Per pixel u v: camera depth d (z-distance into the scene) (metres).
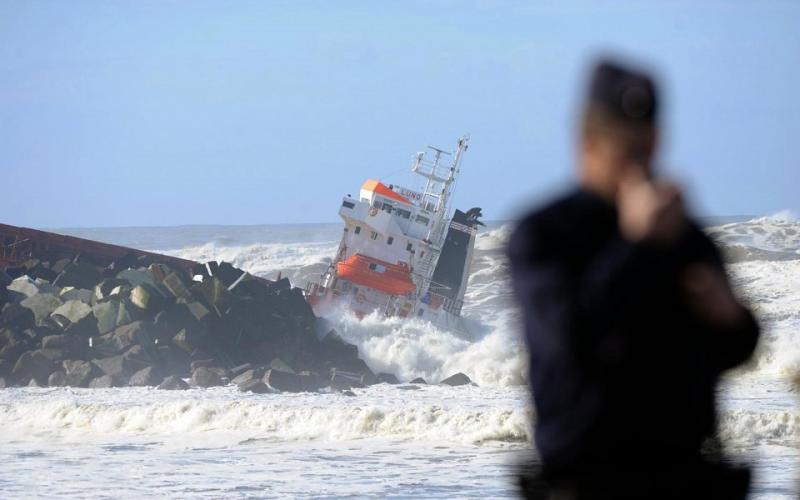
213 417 60.34
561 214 7.21
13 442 56.09
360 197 126.12
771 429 50.97
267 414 59.84
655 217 6.88
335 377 90.31
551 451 7.39
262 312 101.56
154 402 75.06
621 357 7.00
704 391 7.30
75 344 92.44
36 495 40.16
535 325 7.11
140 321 96.50
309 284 126.44
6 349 91.31
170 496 39.72
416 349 105.12
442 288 123.31
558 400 7.27
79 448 53.66
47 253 129.12
